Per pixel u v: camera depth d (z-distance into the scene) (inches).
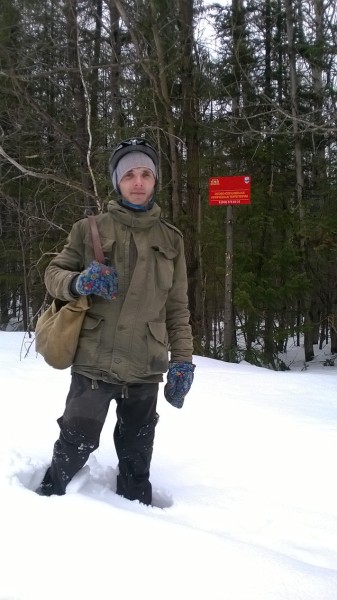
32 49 336.8
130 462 90.0
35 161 406.0
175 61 325.4
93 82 356.8
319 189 460.1
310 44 422.3
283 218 401.1
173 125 339.9
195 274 354.6
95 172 322.3
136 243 82.2
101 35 377.4
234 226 408.8
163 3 328.8
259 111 452.8
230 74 434.6
